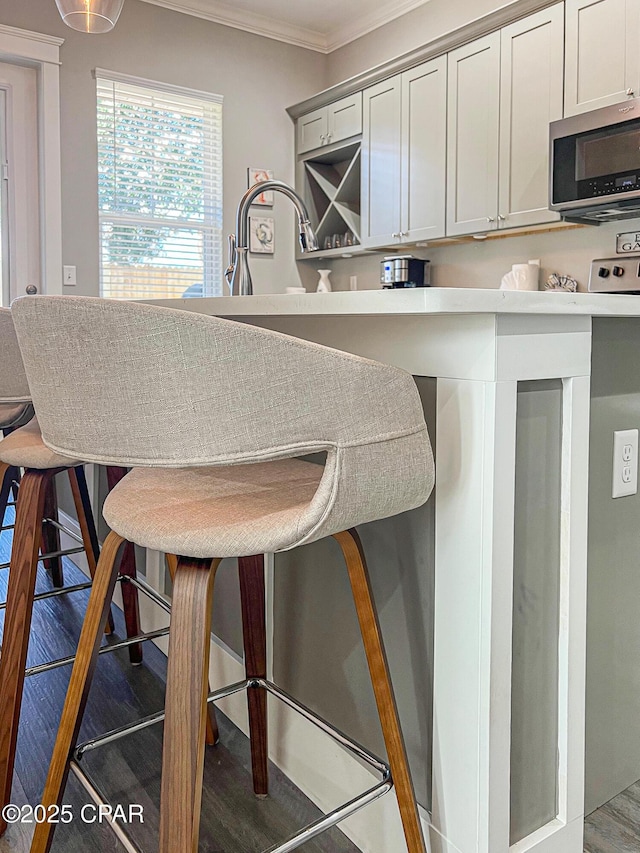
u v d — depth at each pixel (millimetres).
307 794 1423
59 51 3629
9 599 1323
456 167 3520
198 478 1126
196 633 844
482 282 3842
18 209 3656
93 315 751
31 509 1335
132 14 3877
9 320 1452
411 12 4074
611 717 1387
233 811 1372
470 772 1034
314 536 818
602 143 2766
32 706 1767
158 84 3977
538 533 1096
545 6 3051
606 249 3229
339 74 4625
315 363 764
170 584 2004
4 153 3594
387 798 1206
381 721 1055
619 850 1255
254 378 744
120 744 1605
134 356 750
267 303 1103
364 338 1185
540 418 1074
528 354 1003
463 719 1041
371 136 4016
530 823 1133
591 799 1369
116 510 968
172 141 4113
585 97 2928
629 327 1302
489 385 965
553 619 1137
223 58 4246
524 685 1102
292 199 1823
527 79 3152
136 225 4016
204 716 841
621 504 1345
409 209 3807
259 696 1384
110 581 1030
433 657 1091
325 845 1289
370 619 1039
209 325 726
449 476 1038
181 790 827
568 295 981
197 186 4234
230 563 1657
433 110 3617
